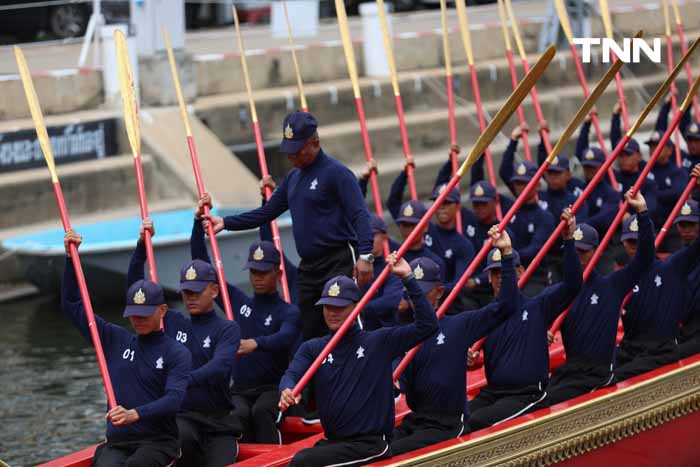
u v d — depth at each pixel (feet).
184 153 152.25
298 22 197.88
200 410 71.46
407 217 90.27
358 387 64.90
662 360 83.97
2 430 96.99
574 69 195.62
